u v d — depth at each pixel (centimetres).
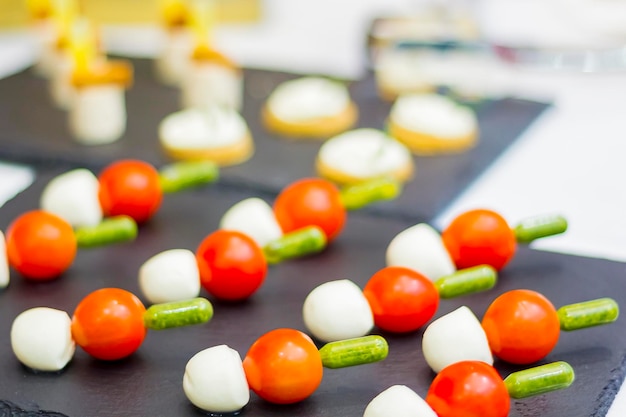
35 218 63
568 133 83
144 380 57
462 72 90
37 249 63
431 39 91
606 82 92
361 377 57
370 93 91
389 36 93
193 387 54
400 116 82
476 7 102
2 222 70
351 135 79
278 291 63
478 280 59
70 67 87
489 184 76
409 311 58
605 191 75
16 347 57
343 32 109
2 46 105
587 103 88
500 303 57
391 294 58
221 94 87
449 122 81
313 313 58
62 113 87
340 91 88
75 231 67
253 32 110
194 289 61
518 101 88
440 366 56
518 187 76
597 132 83
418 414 52
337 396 56
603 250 68
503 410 52
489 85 90
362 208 72
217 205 72
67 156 80
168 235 69
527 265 65
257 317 61
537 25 101
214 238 62
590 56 94
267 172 77
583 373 56
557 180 76
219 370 54
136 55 102
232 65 87
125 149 81
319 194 66
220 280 61
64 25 88
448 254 63
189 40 93
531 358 57
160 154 80
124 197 68
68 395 56
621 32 98
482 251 62
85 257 66
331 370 57
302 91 85
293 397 54
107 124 82
